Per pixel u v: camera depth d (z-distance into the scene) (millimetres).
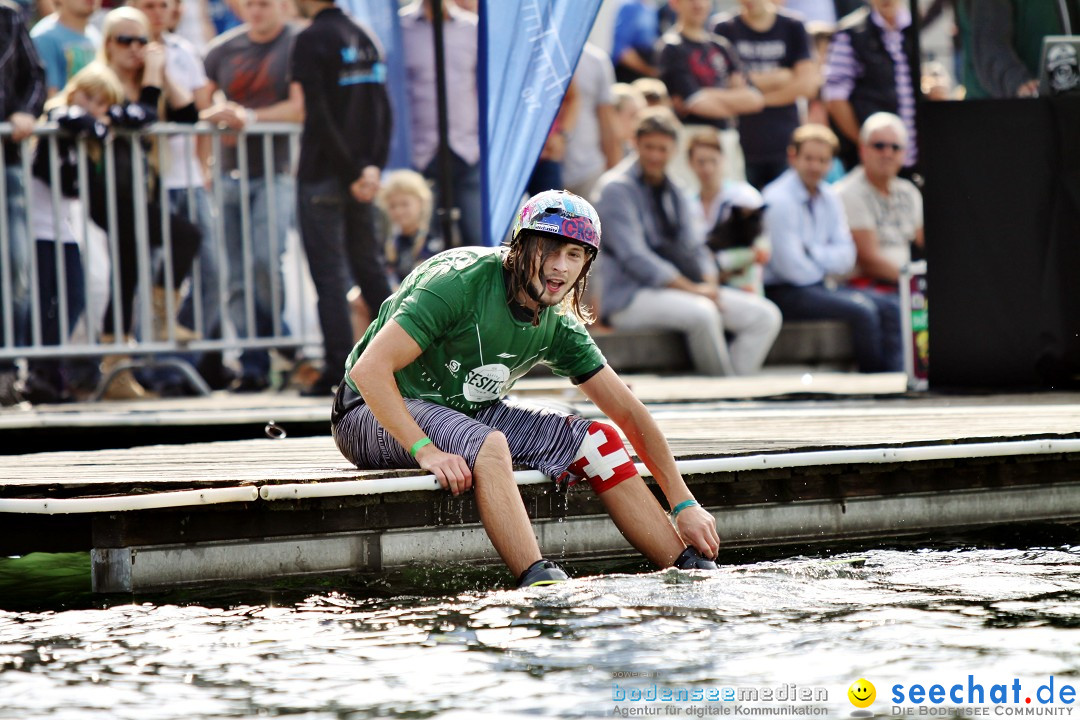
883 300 33625
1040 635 10023
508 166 19844
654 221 32062
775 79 33812
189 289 28453
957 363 25109
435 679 9055
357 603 11750
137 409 24672
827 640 9914
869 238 33938
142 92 27125
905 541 15195
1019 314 24703
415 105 30250
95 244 27953
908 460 15500
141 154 26562
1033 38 24438
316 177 26797
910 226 34156
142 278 26719
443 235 24516
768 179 33906
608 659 9461
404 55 30203
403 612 11219
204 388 28203
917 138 25125
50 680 9242
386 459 13477
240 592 12398
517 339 12898
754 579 12312
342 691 8820
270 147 27672
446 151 24406
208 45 30938
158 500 12391
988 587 11930
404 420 12586
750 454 14781
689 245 32188
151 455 16875
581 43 19312
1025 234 24547
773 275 33656
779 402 24203
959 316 25031
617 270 32094
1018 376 24797
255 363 29391
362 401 13734
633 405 13461
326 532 13234
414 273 13109
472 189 30312
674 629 10312
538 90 19562
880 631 10188
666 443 13523
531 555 12242
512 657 9570
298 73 26531
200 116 27828
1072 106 24312
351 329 27328
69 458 16641
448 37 29984
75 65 29109
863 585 12031
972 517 16422
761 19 33844
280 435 17359
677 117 33719
